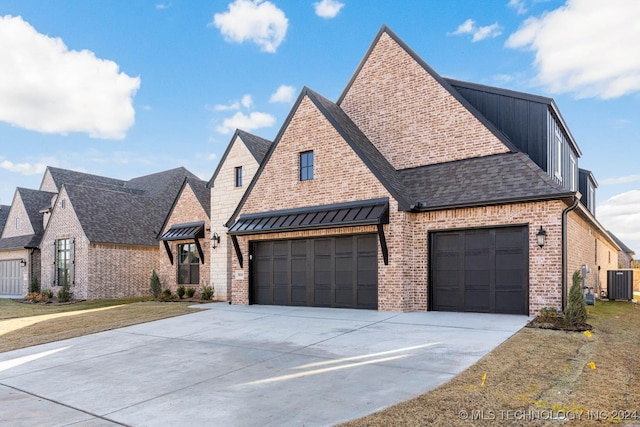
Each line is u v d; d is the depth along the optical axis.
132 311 16.45
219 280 20.22
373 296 13.65
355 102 16.81
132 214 27.52
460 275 12.65
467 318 11.30
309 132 15.38
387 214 13.15
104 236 24.48
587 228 16.44
